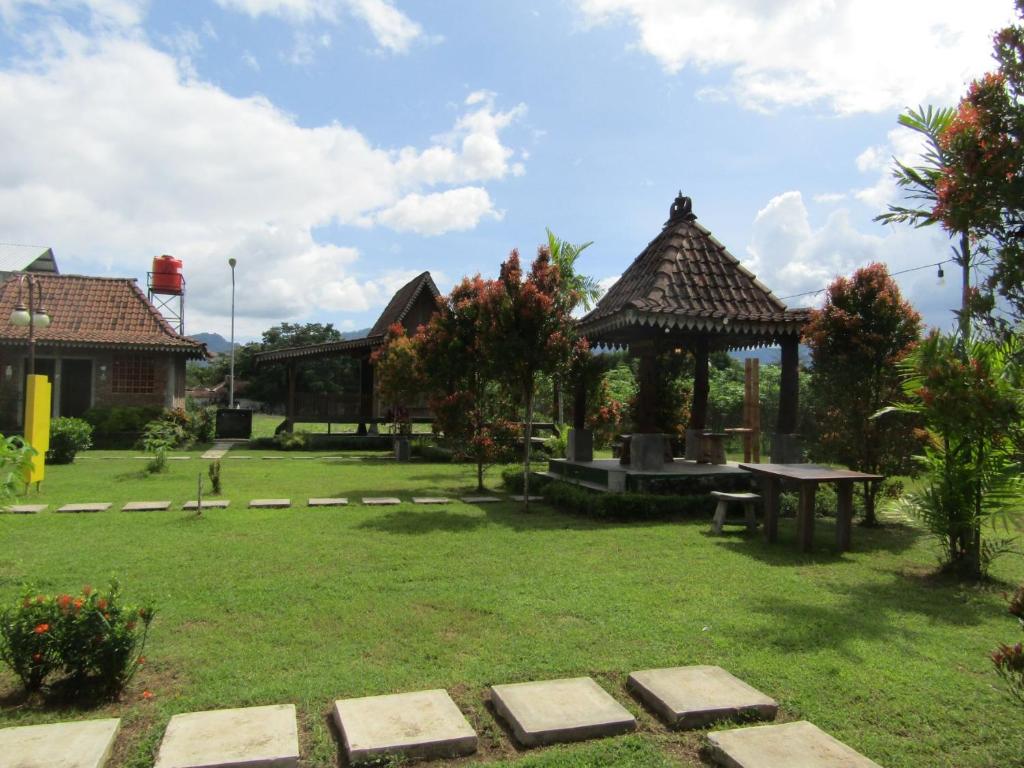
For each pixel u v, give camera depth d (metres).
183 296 27.75
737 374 26.12
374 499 10.55
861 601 5.44
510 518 9.10
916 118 5.84
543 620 4.81
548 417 21.73
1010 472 5.89
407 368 17.84
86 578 5.79
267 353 22.52
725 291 10.45
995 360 5.22
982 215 3.21
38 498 10.22
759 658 4.14
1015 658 2.97
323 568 6.23
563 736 3.18
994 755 3.11
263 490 11.52
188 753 2.91
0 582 5.62
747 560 6.79
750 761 2.89
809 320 9.65
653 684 3.66
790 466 8.11
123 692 3.60
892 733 3.30
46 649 3.46
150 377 21.61
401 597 5.34
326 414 23.44
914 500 6.71
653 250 11.66
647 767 2.96
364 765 2.92
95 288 23.48
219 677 3.79
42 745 2.95
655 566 6.47
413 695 3.51
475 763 2.98
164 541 7.30
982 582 6.11
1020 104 3.16
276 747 2.97
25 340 19.59
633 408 13.15
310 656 4.12
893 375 8.75
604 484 10.45
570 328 10.17
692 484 9.87
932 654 4.29
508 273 9.91
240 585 5.62
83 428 16.11
